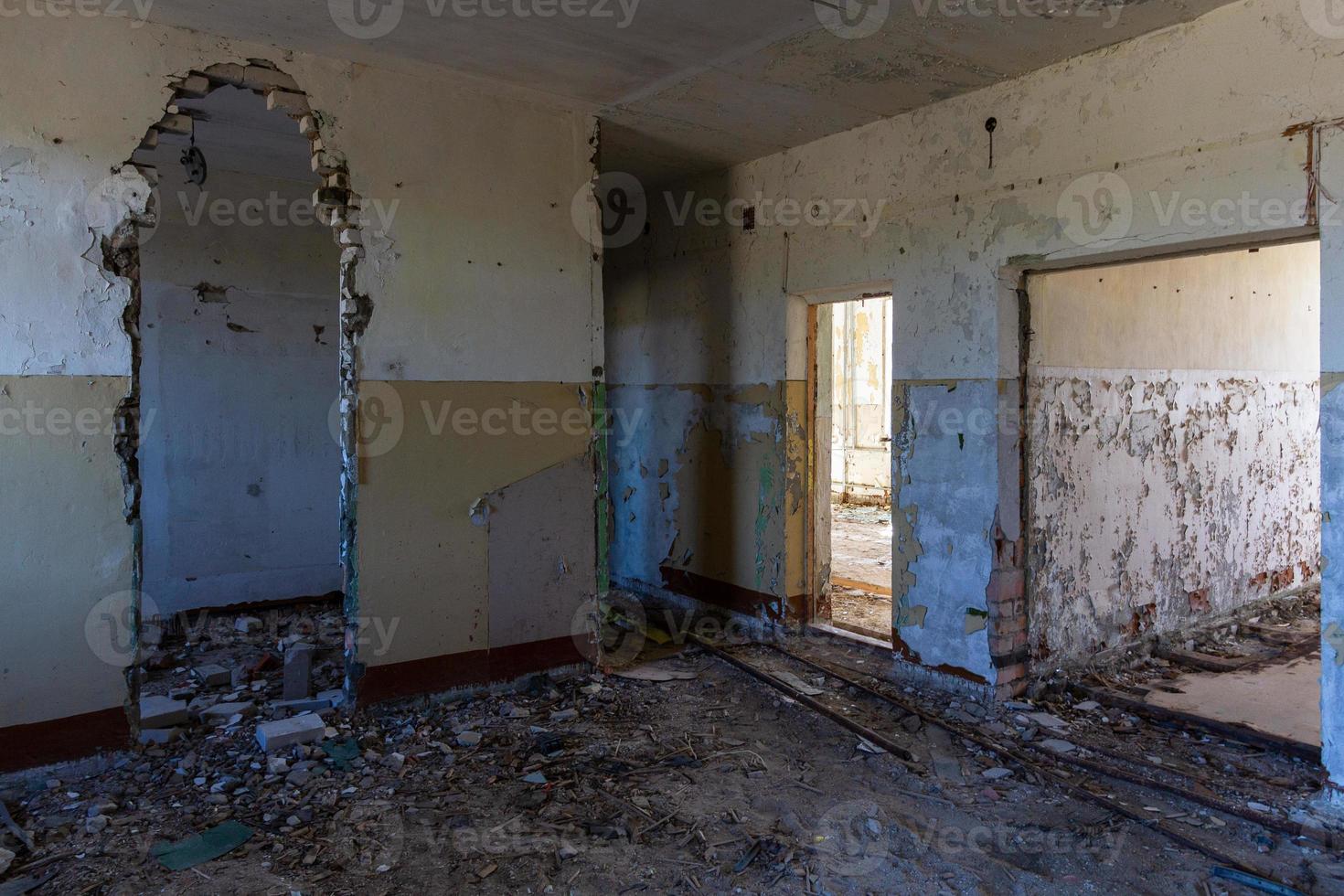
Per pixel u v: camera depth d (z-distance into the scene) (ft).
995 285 13.20
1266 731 12.05
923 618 14.58
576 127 14.85
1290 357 18.90
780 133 15.94
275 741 11.76
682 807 10.30
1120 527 15.20
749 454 18.31
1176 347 16.10
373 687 13.01
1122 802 10.39
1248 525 17.94
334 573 20.56
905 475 14.87
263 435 19.70
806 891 8.59
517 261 14.25
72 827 9.70
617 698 14.11
